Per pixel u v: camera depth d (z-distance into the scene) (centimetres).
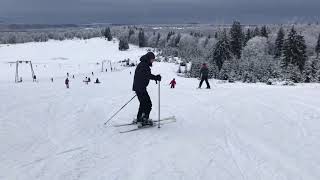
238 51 10062
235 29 10088
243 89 2014
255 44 10412
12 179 542
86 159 647
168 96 1628
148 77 928
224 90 1952
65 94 1720
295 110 1129
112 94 1738
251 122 973
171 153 692
